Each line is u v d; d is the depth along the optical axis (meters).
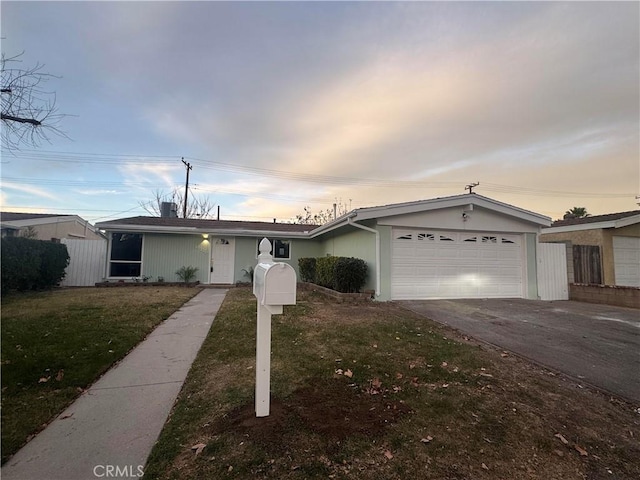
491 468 2.22
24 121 6.66
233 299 9.80
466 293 10.05
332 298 9.80
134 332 5.46
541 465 2.28
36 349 4.41
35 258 10.58
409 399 3.24
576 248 11.41
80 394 3.27
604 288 9.47
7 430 2.54
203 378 3.69
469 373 4.01
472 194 9.91
